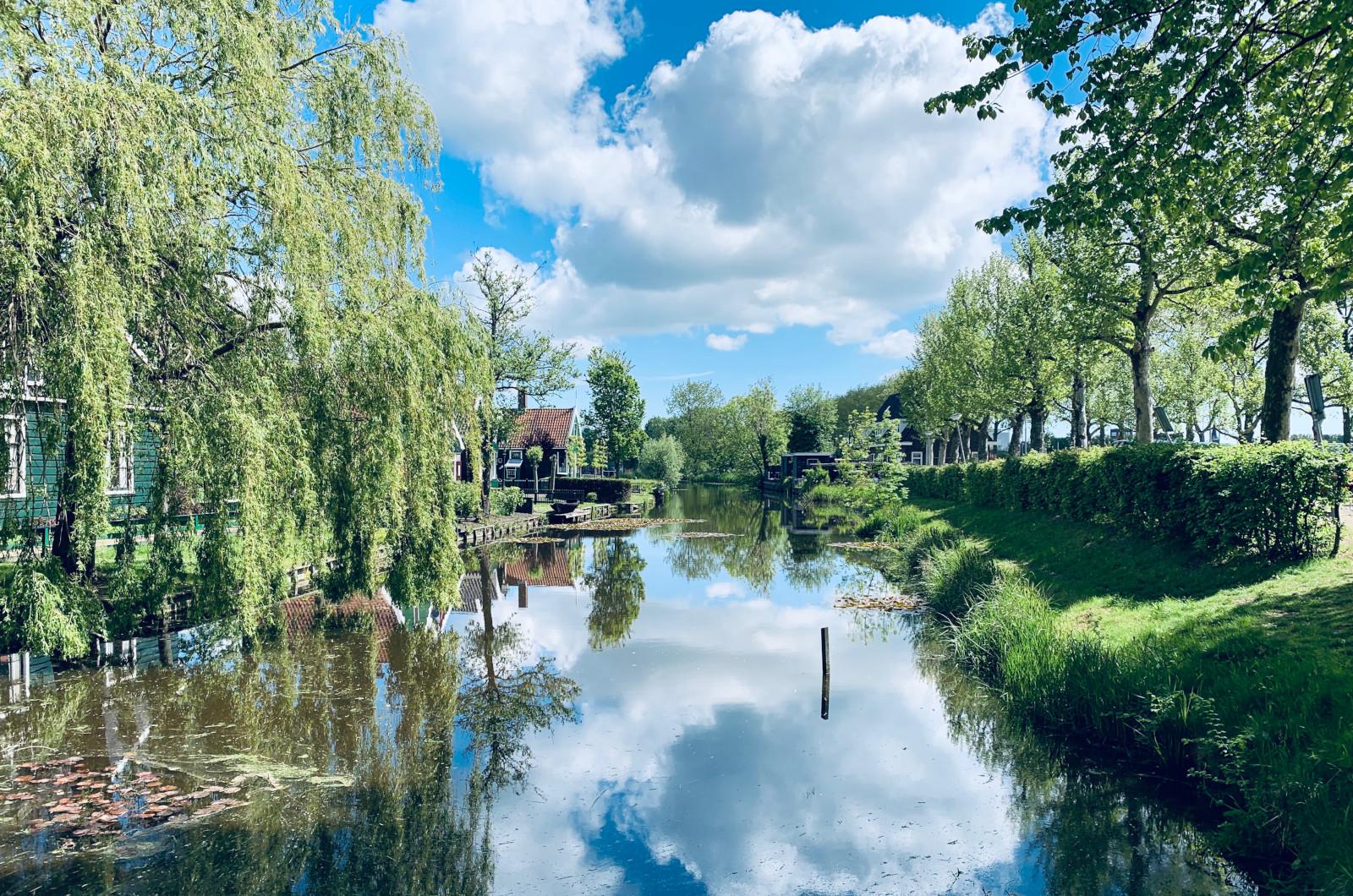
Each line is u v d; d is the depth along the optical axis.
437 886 5.03
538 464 47.12
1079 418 25.38
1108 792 6.28
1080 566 12.05
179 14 8.72
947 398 34.22
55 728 7.92
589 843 5.64
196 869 5.16
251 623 9.17
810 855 5.44
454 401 11.68
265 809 6.11
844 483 43.25
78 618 8.55
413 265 11.68
